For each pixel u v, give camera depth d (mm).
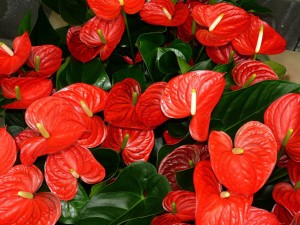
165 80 1200
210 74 1043
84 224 1047
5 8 2135
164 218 1060
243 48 1223
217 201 974
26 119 1048
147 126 1104
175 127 1161
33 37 1313
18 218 1011
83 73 1229
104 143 1138
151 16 1210
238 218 964
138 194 1088
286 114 1040
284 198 1033
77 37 1260
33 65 1228
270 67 1234
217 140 1000
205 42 1191
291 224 1002
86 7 1371
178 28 1308
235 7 1212
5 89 1159
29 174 1030
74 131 1033
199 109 1042
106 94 1111
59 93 1097
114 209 1064
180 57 1202
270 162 984
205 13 1219
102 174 1051
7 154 1017
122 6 1161
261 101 1097
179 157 1094
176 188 1121
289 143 1054
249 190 969
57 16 1805
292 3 1942
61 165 1048
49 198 1034
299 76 1773
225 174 974
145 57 1194
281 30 2061
